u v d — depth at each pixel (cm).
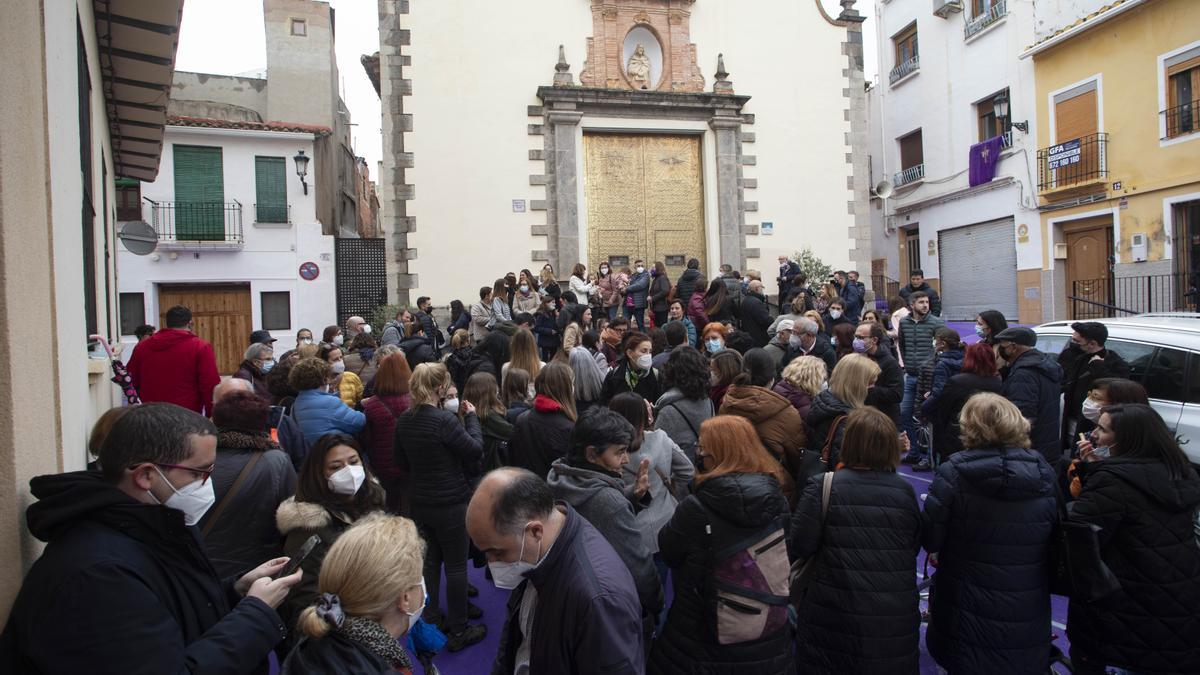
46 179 244
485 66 1481
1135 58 1498
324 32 2122
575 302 1265
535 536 226
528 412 461
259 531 312
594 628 217
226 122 1797
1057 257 1706
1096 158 1577
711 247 1596
